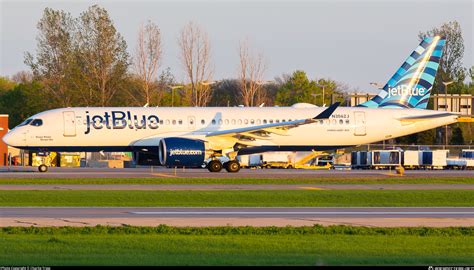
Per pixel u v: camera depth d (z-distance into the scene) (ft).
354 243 263.29
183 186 510.58
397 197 442.50
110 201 416.67
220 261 223.30
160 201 418.51
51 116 654.53
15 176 595.47
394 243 264.31
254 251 245.04
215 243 260.21
